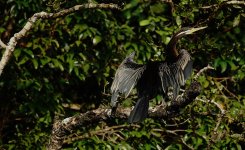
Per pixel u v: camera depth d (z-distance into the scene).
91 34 11.48
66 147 11.62
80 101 13.38
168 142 11.88
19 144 11.87
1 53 11.44
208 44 11.95
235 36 12.01
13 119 12.80
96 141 10.96
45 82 11.89
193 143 11.18
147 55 11.60
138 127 11.51
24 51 11.16
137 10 11.55
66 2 11.73
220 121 10.98
